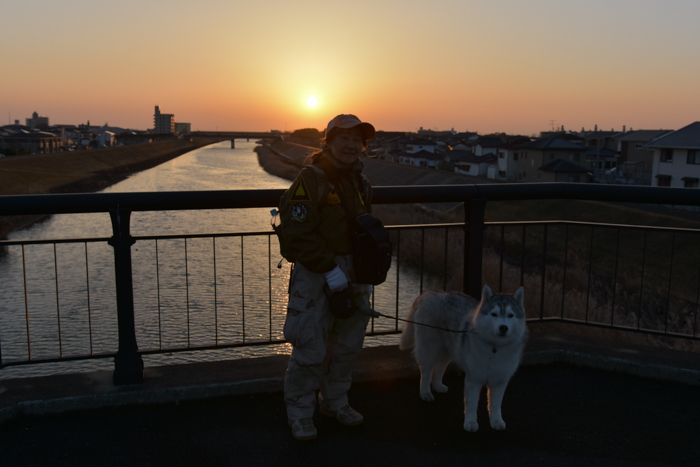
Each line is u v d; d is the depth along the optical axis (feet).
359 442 8.86
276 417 9.63
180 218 91.97
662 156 138.41
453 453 8.57
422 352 10.23
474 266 11.94
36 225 96.89
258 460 8.30
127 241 10.01
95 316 46.09
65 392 9.77
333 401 9.46
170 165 319.68
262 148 629.92
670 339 37.47
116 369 10.07
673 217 89.61
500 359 8.91
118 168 262.26
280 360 11.32
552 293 47.42
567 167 172.24
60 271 62.64
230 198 10.34
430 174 197.98
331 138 8.48
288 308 8.73
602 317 43.50
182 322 41.73
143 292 50.44
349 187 8.59
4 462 8.18
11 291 54.39
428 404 10.28
